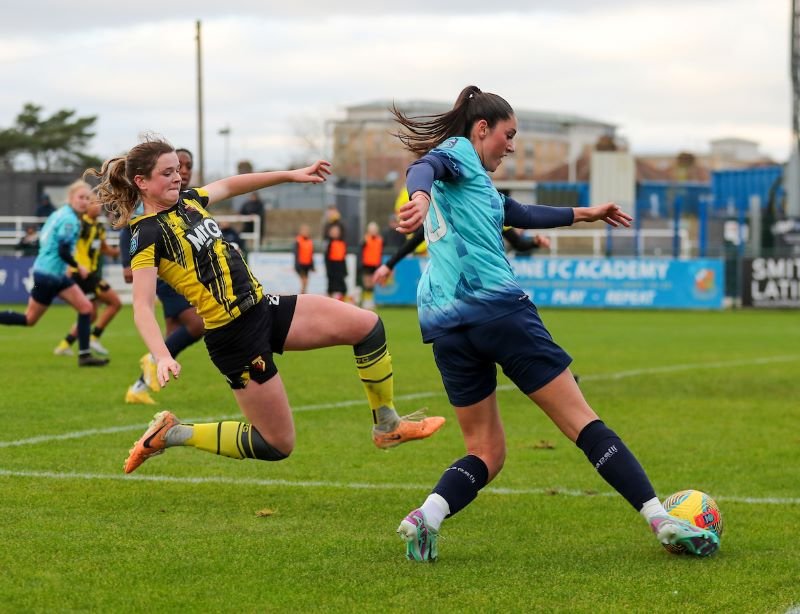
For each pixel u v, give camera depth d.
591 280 33.44
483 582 5.59
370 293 33.16
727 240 42.44
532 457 9.27
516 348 5.89
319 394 13.22
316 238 48.53
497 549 6.28
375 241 32.03
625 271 33.25
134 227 6.18
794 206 39.97
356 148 78.06
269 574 5.69
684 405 12.59
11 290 32.06
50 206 35.00
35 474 8.17
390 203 50.56
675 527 5.96
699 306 33.00
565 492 7.86
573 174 67.56
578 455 9.37
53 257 15.06
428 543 5.96
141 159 6.11
